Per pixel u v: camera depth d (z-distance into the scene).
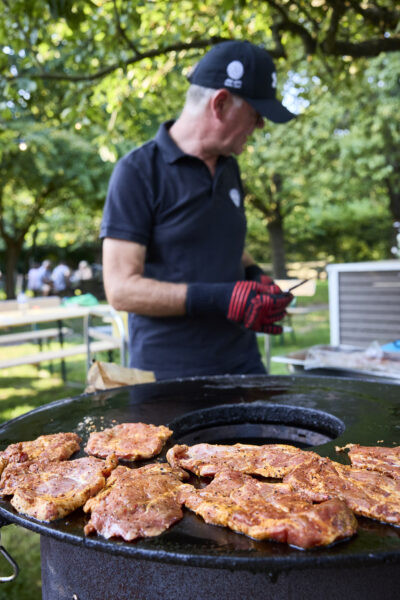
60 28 3.57
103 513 0.73
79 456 1.01
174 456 0.95
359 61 4.62
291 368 2.38
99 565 0.87
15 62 3.18
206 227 1.78
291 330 6.75
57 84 3.97
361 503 0.73
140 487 0.81
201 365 1.76
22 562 2.26
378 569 0.76
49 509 0.76
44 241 21.88
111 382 1.56
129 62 3.28
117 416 1.25
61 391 5.21
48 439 1.05
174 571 0.80
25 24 2.92
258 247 19.20
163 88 4.66
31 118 9.12
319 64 4.34
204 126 1.72
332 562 0.61
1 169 10.40
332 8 3.14
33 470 0.91
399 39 3.36
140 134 5.45
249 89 1.68
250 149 10.89
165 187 1.74
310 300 8.26
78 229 19.08
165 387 1.51
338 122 9.67
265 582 0.76
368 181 12.05
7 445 1.07
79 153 10.41
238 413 1.31
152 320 1.76
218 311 1.57
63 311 5.23
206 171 1.78
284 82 5.85
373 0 3.54
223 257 1.83
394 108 8.40
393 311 3.43
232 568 0.62
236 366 1.83
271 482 0.86
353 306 3.58
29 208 14.95
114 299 1.66
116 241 1.69
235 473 0.86
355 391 1.43
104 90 4.11
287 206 14.22
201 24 3.83
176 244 1.77
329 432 1.22
